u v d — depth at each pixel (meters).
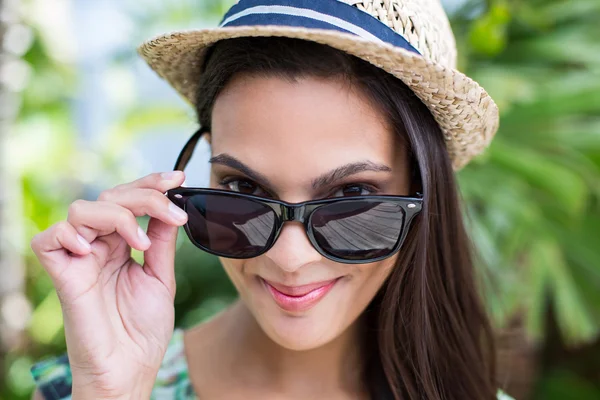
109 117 3.71
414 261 1.00
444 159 1.03
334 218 0.87
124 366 0.90
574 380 2.27
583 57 1.96
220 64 0.88
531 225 1.89
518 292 1.88
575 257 1.95
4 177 2.48
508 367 1.81
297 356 1.06
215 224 0.93
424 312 1.03
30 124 3.02
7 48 2.45
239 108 0.86
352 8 0.84
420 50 0.89
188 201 0.94
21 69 2.76
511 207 1.87
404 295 1.04
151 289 0.98
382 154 0.89
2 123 2.47
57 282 0.87
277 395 1.07
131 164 3.67
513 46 2.05
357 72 0.84
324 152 0.84
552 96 1.89
